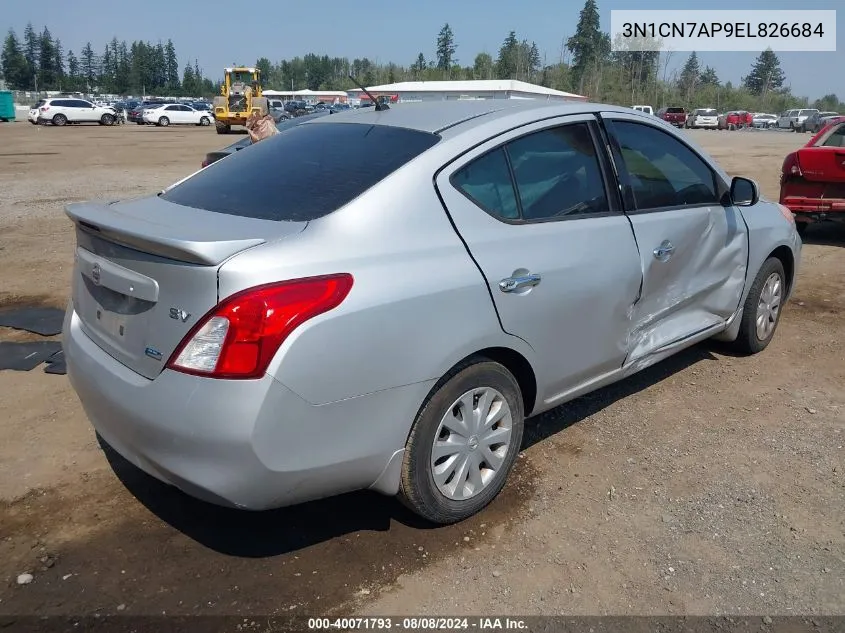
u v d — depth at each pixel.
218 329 2.41
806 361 5.11
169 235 2.53
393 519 3.19
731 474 3.60
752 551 3.02
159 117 46.34
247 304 2.39
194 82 135.12
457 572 2.87
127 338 2.71
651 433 4.01
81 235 3.06
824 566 2.93
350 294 2.56
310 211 2.79
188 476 2.50
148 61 134.62
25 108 69.94
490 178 3.14
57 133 35.84
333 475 2.64
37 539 3.03
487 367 3.05
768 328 5.19
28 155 22.86
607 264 3.50
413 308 2.70
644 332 3.94
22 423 4.03
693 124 58.75
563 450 3.81
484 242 3.00
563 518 3.22
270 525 3.14
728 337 4.91
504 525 3.16
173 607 2.65
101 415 2.80
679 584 2.82
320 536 3.07
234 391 2.38
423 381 2.77
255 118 9.76
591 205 3.55
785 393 4.56
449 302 2.81
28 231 9.68
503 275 3.01
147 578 2.80
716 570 2.90
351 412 2.60
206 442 2.42
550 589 2.78
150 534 3.07
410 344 2.70
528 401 3.42
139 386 2.59
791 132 54.72
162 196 3.37
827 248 8.98
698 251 4.19
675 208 4.03
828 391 4.60
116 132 37.94
